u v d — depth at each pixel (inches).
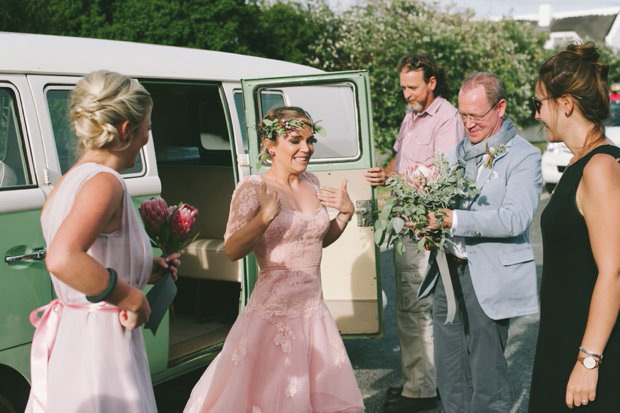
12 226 131.4
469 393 151.0
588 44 97.9
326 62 590.2
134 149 94.9
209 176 223.0
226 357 131.3
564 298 98.2
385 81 585.6
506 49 735.1
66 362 92.2
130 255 92.4
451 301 140.3
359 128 182.7
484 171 139.8
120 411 92.2
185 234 103.6
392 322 255.1
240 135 192.9
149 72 167.9
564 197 97.3
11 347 131.1
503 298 138.1
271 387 128.3
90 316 92.6
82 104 90.3
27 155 136.9
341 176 183.9
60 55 150.4
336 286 185.2
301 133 132.6
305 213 133.0
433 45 625.0
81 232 84.5
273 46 559.2
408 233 144.3
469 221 133.6
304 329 131.5
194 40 501.0
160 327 161.5
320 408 132.3
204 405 131.4
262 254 131.9
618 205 91.7
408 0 646.5
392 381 200.4
